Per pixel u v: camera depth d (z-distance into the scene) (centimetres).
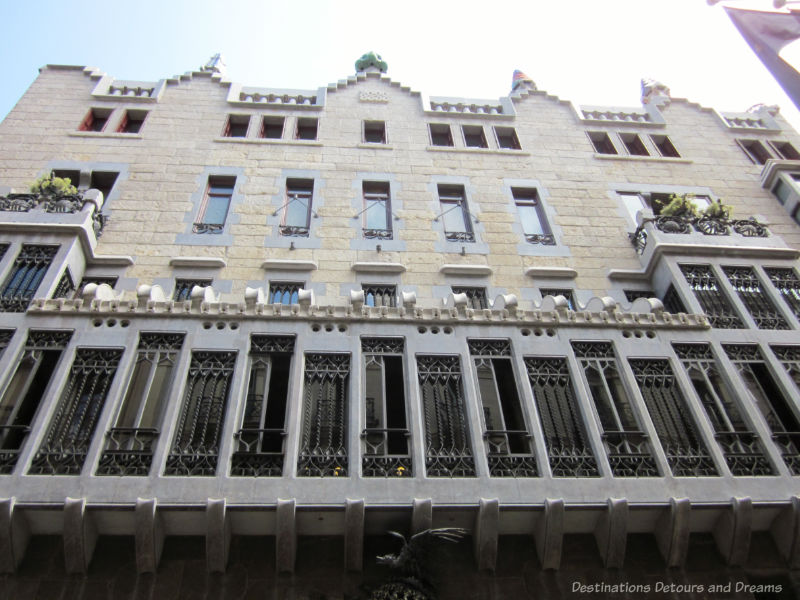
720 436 897
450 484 793
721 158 1792
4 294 1016
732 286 1192
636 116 1958
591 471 836
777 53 1202
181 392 847
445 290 1295
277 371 931
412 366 917
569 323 1006
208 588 744
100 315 926
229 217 1394
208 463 791
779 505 812
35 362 877
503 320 998
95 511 736
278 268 1288
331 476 793
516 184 1594
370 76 1958
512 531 812
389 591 729
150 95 1747
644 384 951
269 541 786
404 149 1656
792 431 926
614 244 1452
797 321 1100
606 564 795
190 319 939
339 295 1252
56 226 1148
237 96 1794
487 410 904
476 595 763
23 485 738
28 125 1562
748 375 1004
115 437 806
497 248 1413
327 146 1630
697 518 825
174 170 1496
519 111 1883
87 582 734
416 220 1452
